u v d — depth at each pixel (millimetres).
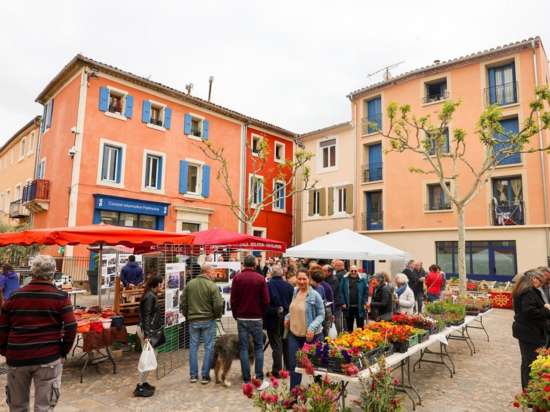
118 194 17000
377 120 22359
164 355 7012
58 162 17328
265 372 6238
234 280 5730
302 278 5035
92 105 16578
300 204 26188
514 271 16875
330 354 3918
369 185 22062
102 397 5109
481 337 9188
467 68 19141
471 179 18516
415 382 5863
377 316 7430
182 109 20094
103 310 7445
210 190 20938
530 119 12852
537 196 16641
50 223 17297
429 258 19250
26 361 3305
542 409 2896
